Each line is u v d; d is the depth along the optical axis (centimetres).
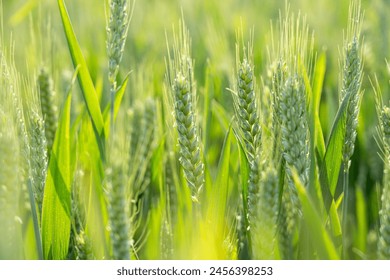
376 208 106
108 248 91
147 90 114
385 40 130
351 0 94
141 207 100
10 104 90
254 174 89
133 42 154
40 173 93
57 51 118
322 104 123
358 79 94
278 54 92
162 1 201
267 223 86
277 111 90
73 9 151
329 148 91
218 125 115
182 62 93
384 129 92
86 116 100
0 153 86
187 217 93
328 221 89
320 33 148
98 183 92
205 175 94
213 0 189
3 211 86
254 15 179
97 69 133
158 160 103
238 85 91
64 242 91
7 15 171
